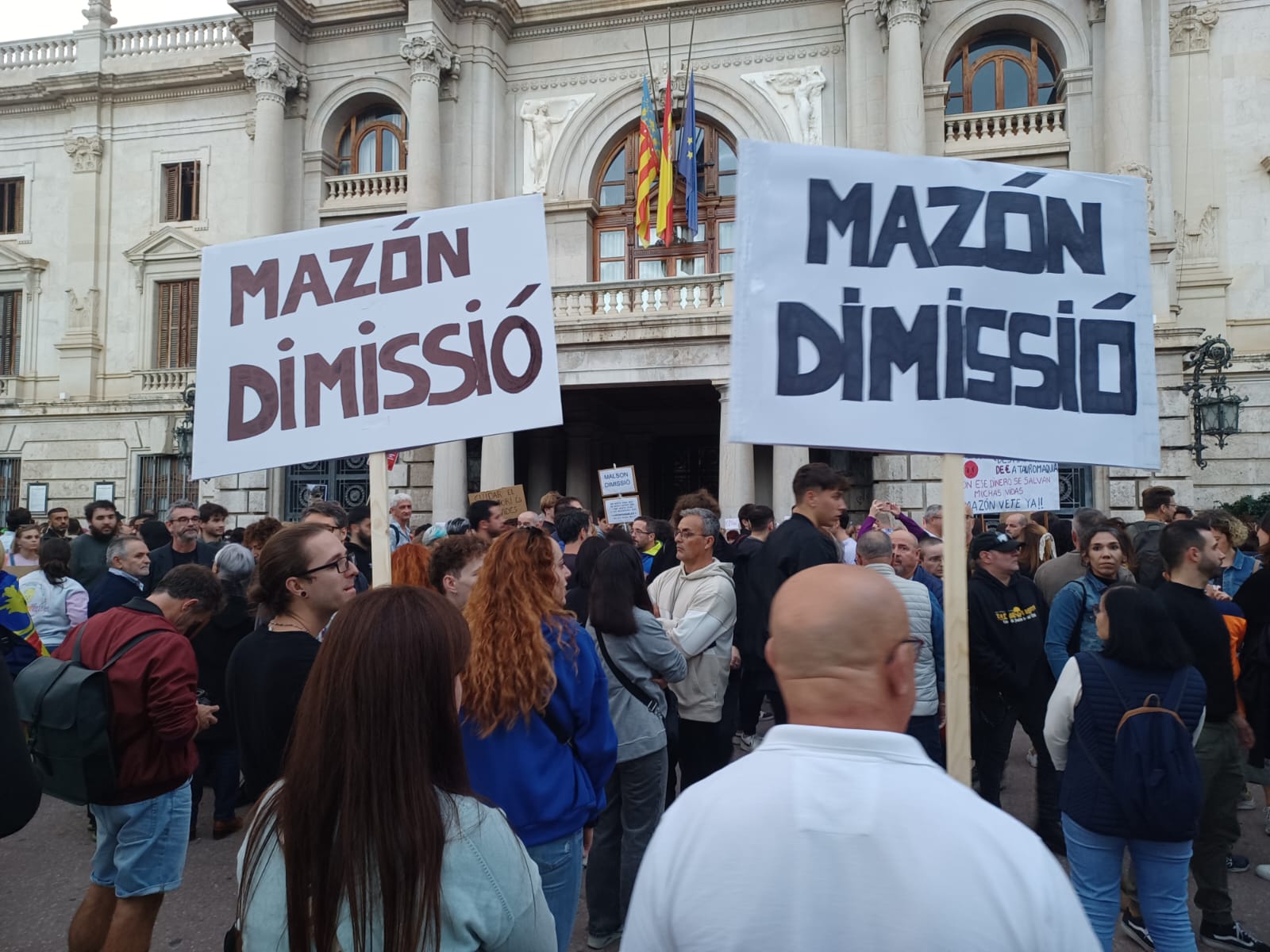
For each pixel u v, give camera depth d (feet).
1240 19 61.36
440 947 5.65
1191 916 16.25
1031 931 4.66
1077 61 58.44
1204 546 14.93
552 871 10.08
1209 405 48.42
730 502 51.65
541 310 12.98
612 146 67.77
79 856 19.62
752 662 18.24
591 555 19.43
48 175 82.48
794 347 10.82
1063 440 11.16
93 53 81.00
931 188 11.25
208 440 13.75
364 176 69.56
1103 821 11.64
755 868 4.92
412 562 17.84
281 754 11.18
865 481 58.18
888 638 5.56
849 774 5.13
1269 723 17.38
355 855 5.58
